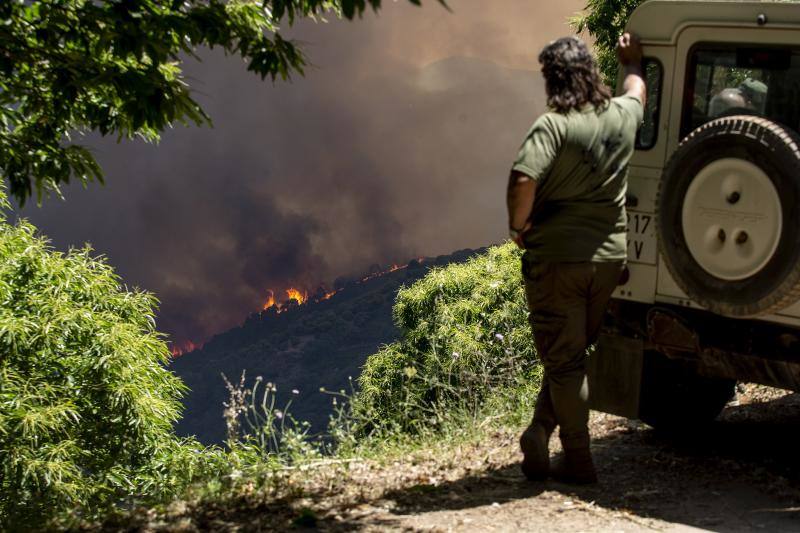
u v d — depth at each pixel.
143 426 14.42
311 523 3.69
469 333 12.88
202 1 5.79
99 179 6.53
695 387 5.42
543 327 4.05
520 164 3.72
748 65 4.54
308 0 5.61
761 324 4.31
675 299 4.71
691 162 4.23
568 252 3.88
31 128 6.36
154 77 5.61
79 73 5.65
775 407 6.16
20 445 12.62
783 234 3.90
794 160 3.84
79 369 14.50
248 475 4.69
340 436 5.43
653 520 3.74
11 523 4.74
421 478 4.55
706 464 4.72
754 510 3.95
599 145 3.85
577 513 3.81
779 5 4.39
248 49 5.80
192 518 3.90
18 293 14.83
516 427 5.73
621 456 4.96
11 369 13.96
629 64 4.74
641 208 4.88
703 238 4.20
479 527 3.59
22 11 5.79
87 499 12.67
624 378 4.98
